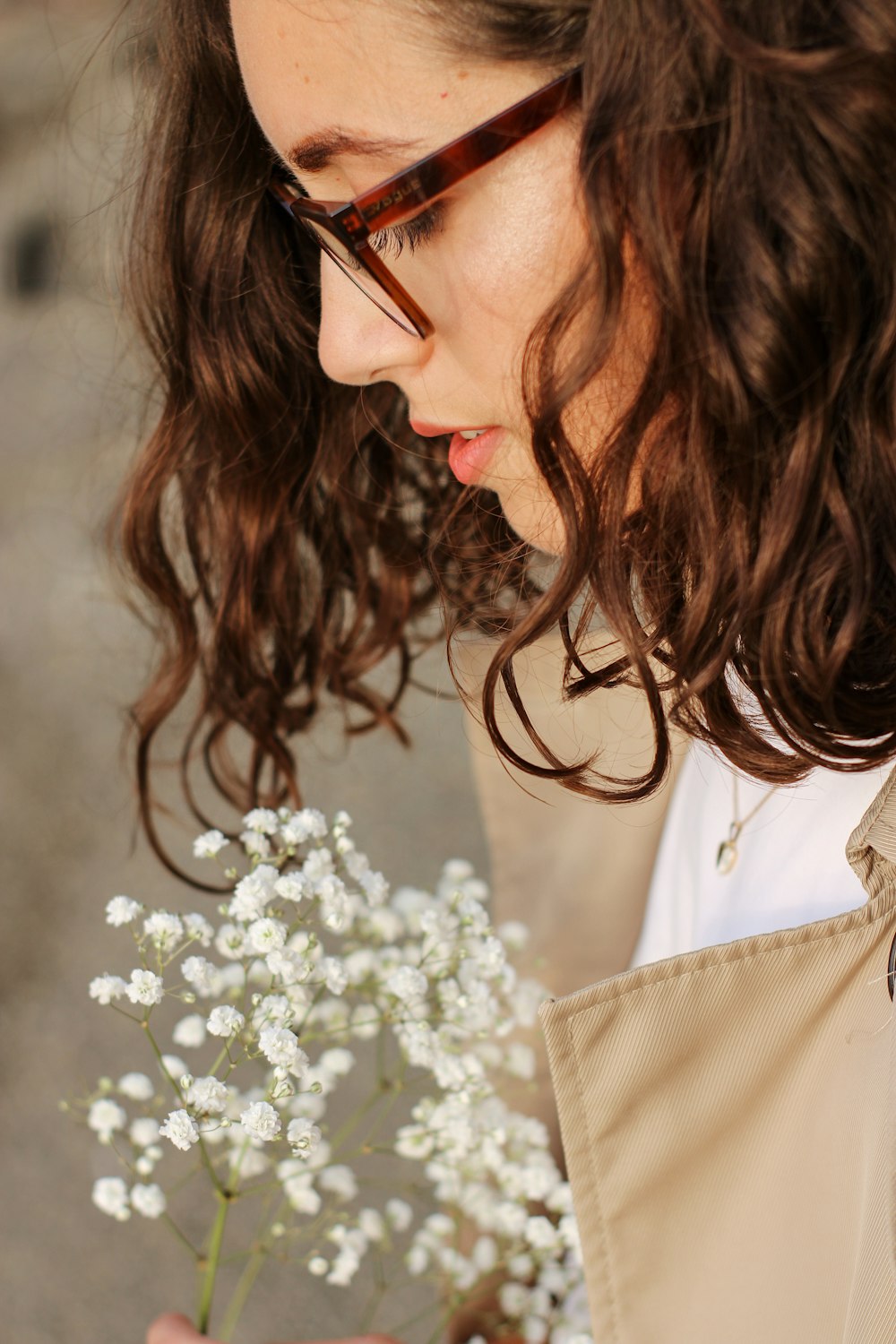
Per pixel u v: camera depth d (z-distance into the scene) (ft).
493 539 2.32
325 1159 2.12
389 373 1.94
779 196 1.71
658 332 1.78
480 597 2.37
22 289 8.91
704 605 1.84
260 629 2.55
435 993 2.13
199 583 2.56
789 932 1.89
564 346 1.80
